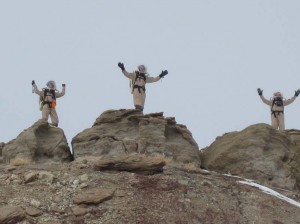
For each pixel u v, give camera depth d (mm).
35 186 18016
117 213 16250
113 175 19031
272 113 27578
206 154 25719
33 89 26094
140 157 19719
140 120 24266
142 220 15898
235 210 17312
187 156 23781
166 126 24469
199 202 17391
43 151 23891
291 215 17625
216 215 16766
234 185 19391
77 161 21875
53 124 26078
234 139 25125
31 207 16375
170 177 19062
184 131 24641
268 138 24438
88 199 16828
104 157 21953
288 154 24484
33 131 24125
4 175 19062
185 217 16359
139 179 18672
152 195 17453
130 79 26234
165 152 23422
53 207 16562
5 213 15508
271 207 17922
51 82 26625
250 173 23609
